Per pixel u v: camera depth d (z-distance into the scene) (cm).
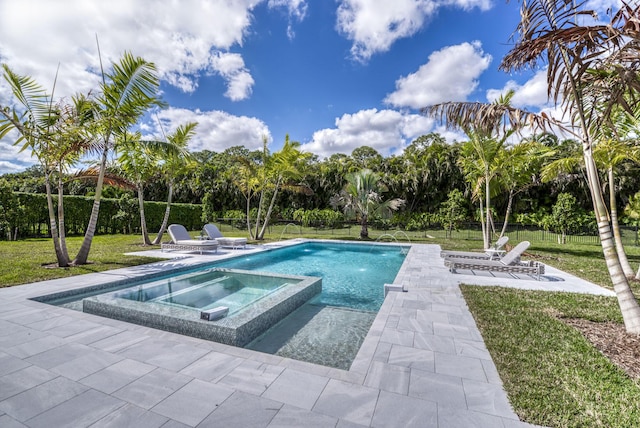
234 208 2559
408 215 2084
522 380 244
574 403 215
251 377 247
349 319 451
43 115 689
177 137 1186
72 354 284
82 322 365
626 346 315
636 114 499
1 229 1216
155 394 223
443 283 595
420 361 276
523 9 349
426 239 1590
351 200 1675
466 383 241
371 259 1027
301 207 2552
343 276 765
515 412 206
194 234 1858
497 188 1209
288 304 464
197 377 246
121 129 785
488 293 512
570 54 348
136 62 714
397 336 331
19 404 210
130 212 1705
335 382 241
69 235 1509
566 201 1452
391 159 2609
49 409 205
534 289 548
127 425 190
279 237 1609
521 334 337
